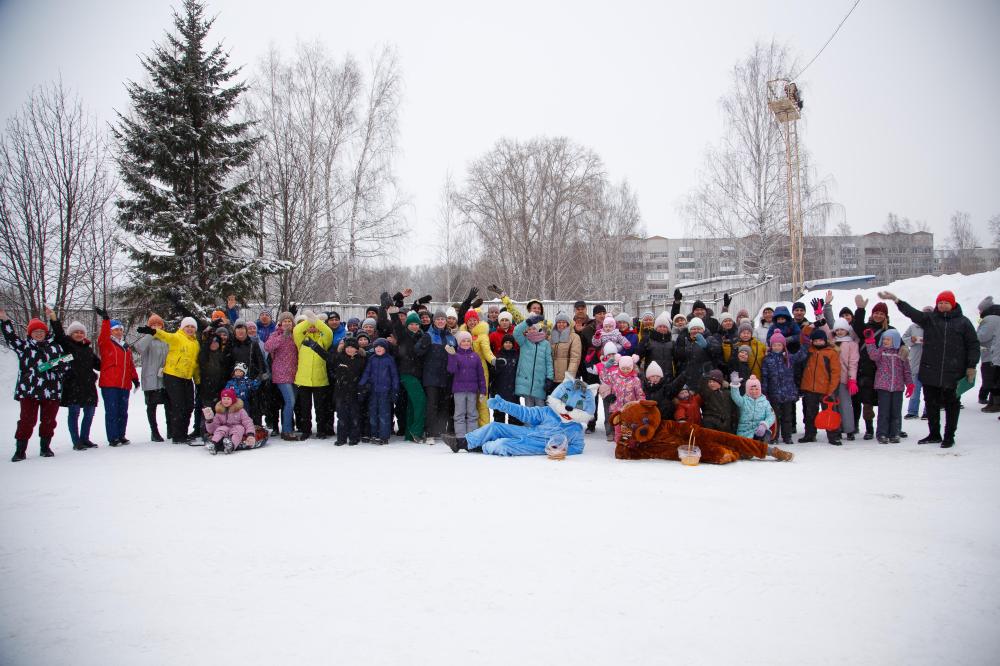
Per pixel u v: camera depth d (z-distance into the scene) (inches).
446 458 296.7
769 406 298.0
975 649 110.3
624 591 135.3
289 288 928.3
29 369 307.1
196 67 769.6
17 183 805.9
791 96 1077.1
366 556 157.8
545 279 1531.7
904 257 2448.3
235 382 336.8
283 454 312.2
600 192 1546.5
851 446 318.0
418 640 114.0
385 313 372.5
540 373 355.9
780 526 179.6
